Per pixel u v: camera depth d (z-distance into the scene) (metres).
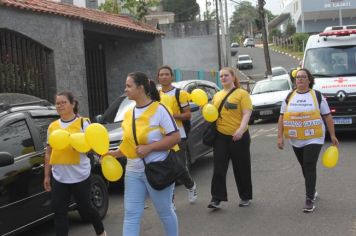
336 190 7.79
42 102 6.93
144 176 4.72
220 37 40.06
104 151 4.94
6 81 11.24
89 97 18.75
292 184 8.37
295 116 6.91
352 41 12.88
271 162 10.40
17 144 5.96
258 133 15.20
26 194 5.87
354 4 65.88
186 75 29.14
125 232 4.75
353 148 11.30
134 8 33.53
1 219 5.49
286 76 19.27
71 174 5.52
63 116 5.68
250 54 75.12
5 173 5.61
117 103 10.08
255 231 6.10
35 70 12.37
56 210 5.57
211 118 6.85
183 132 7.29
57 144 5.16
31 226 5.99
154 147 4.61
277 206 7.14
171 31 47.56
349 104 11.87
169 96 7.12
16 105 6.40
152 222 6.86
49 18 12.80
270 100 17.53
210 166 10.61
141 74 4.72
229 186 8.60
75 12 14.76
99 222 5.78
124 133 4.77
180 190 8.56
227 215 6.86
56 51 13.00
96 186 7.05
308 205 6.74
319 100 6.92
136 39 19.69
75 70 13.87
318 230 5.98
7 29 11.30
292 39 72.56
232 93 6.97
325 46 13.02
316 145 6.83
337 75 12.48
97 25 15.58
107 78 20.16
